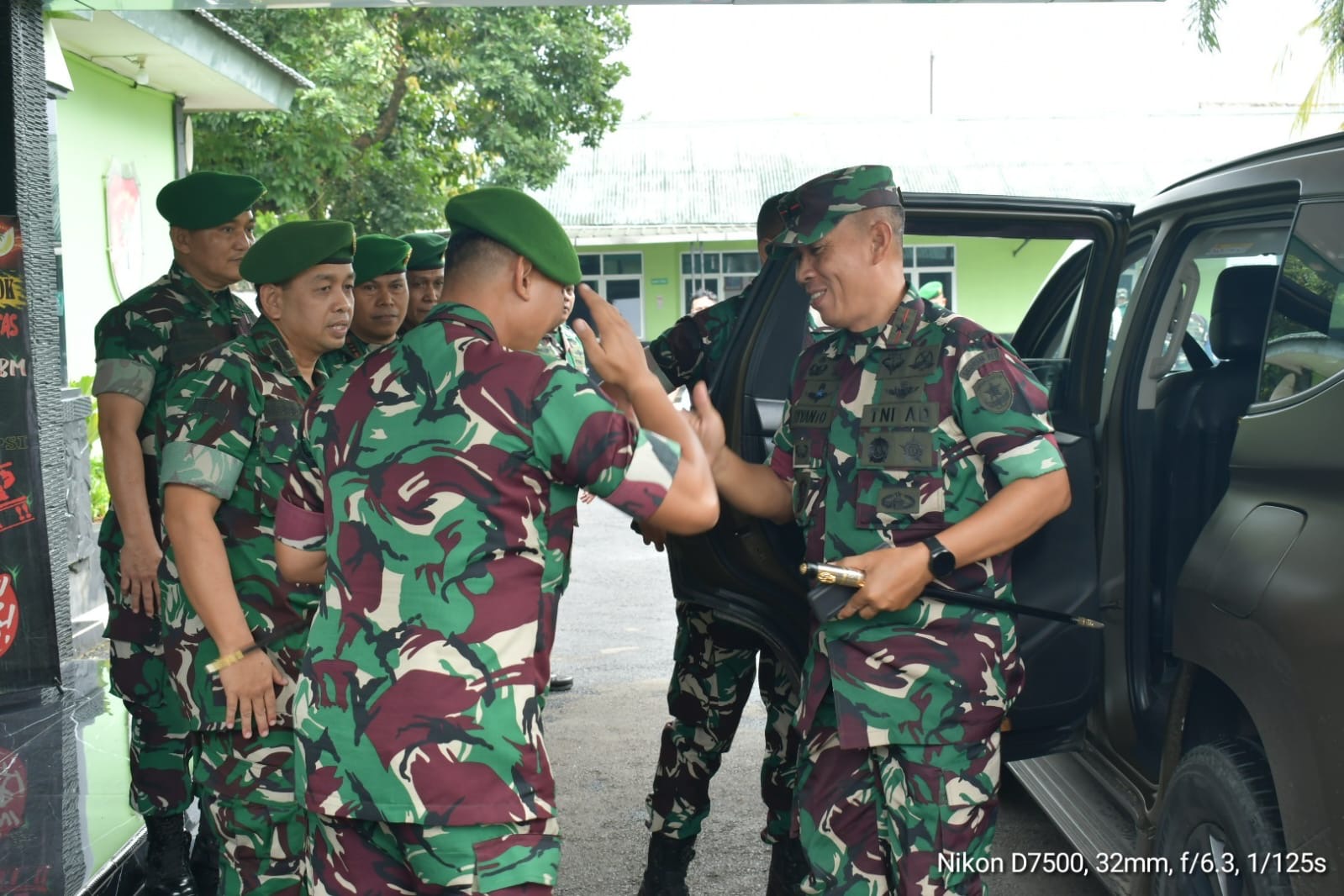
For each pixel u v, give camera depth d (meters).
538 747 1.91
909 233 2.73
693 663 3.16
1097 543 2.94
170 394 2.54
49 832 3.41
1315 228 2.46
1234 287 3.17
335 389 2.01
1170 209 3.26
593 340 2.02
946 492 2.33
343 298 2.72
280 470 2.58
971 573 2.37
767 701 3.15
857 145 25.19
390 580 1.87
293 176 13.42
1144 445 3.18
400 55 14.56
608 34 16.67
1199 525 3.19
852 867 2.42
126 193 10.17
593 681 5.57
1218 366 3.24
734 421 2.80
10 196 4.88
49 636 4.73
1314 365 2.35
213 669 2.45
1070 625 2.72
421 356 1.95
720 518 2.75
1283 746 2.22
